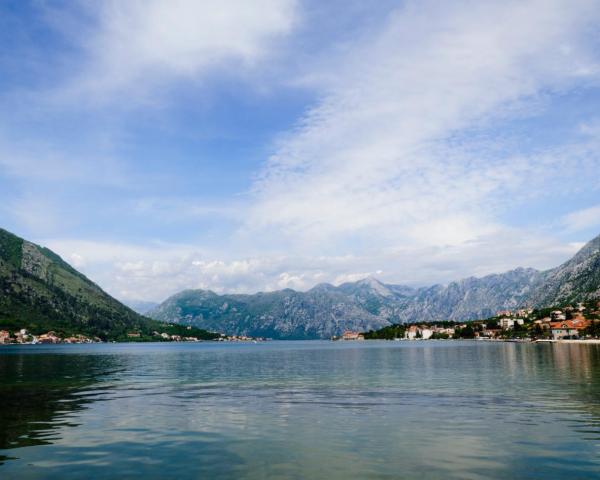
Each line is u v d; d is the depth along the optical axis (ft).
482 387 184.75
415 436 96.94
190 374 267.80
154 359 465.47
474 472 72.13
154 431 103.50
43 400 154.71
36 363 380.37
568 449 85.56
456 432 100.48
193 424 111.55
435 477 69.67
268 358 485.15
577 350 538.06
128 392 178.29
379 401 148.87
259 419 117.80
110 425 110.52
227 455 82.69
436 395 162.40
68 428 106.93
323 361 409.49
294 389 185.98
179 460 79.51
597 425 107.34
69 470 74.13
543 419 115.24
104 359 460.55
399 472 72.28
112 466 76.28
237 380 228.63
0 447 88.89
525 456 81.00
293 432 101.71
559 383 195.72
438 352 572.10
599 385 186.91
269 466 75.72
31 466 76.28
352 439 94.58
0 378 239.71
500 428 104.58
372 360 411.75
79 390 184.96
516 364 319.47
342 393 171.22
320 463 77.15
